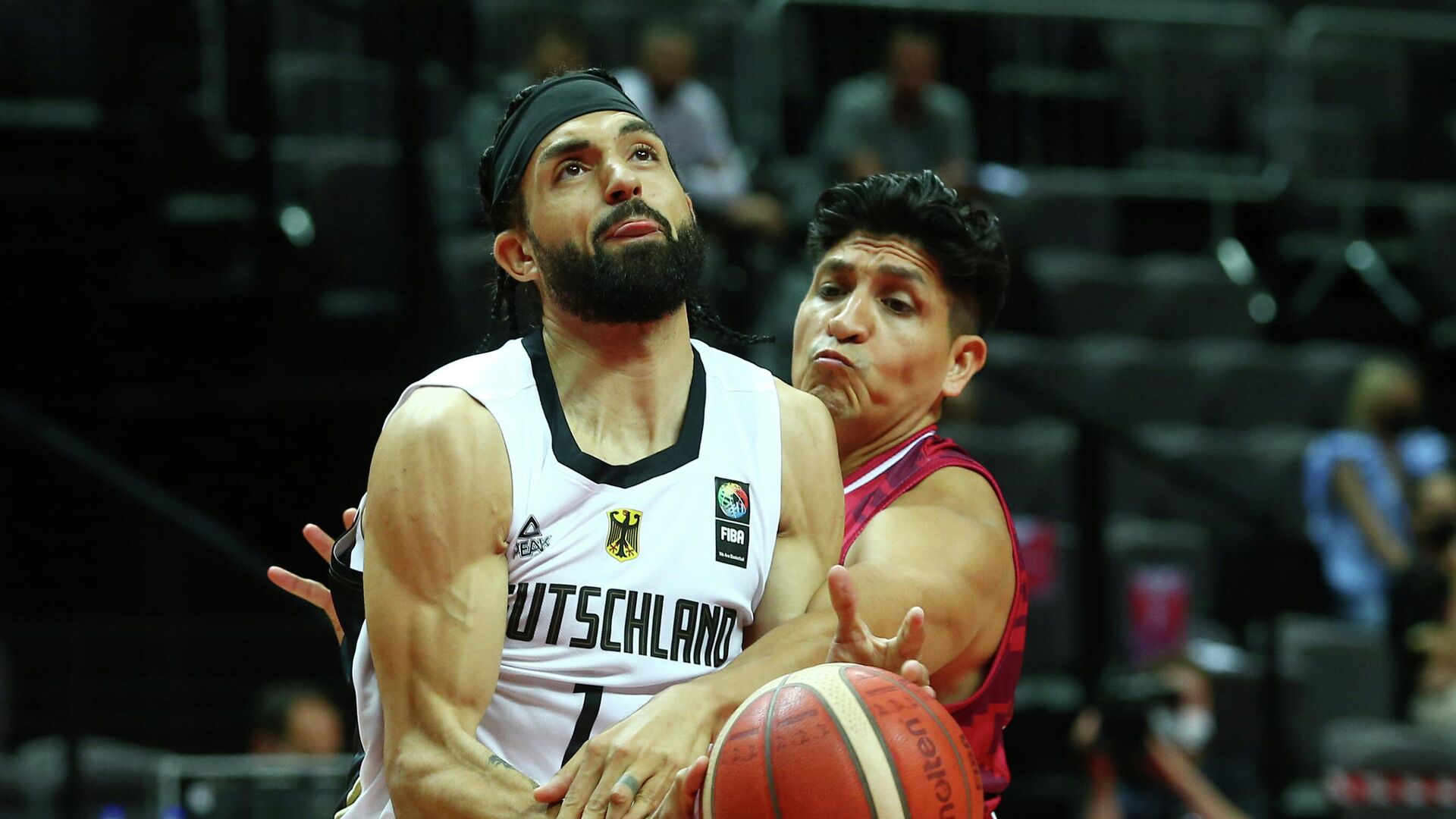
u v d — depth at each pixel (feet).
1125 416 56.39
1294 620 47.78
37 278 52.44
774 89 60.64
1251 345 62.69
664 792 12.18
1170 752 33.65
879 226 17.33
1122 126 67.46
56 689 35.94
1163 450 53.11
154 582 46.65
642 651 12.96
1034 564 44.62
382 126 56.03
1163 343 61.87
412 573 12.80
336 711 36.06
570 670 12.85
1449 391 65.05
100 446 49.49
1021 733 43.24
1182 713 38.50
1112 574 46.44
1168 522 51.93
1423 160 71.92
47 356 51.80
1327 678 44.86
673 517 13.25
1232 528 52.49
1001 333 57.88
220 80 52.39
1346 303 66.03
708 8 61.36
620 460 13.29
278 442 48.91
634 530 13.11
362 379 48.62
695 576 13.20
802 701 11.80
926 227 17.17
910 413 17.30
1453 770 38.32
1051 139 66.49
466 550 12.78
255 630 36.09
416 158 47.39
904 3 63.16
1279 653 44.04
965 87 64.85
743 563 13.47
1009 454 49.39
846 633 12.76
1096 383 56.08
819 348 17.22
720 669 12.99
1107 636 42.55
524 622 12.93
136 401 49.96
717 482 13.52
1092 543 42.34
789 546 13.96
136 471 49.26
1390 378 51.78
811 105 62.44
